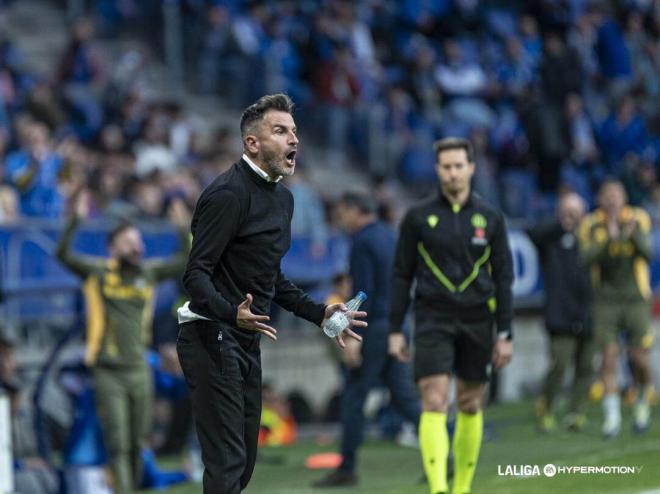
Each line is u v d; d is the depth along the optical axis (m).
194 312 20.69
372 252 33.50
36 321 43.59
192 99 69.56
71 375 41.31
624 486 28.55
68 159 48.69
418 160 68.81
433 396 26.50
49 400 43.00
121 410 34.53
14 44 68.81
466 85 75.56
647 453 34.78
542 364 57.81
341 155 68.94
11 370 36.91
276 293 21.80
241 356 20.80
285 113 20.88
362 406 34.03
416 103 73.69
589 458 34.78
